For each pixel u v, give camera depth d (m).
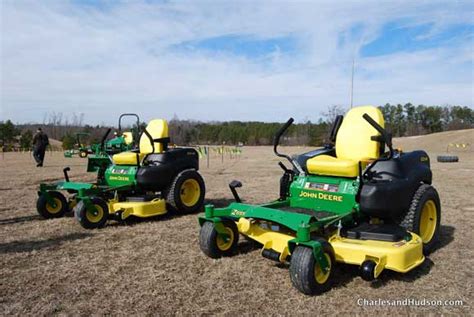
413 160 4.88
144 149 7.34
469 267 4.37
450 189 9.88
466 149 35.47
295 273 3.57
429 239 4.89
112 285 3.88
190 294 3.68
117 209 6.36
